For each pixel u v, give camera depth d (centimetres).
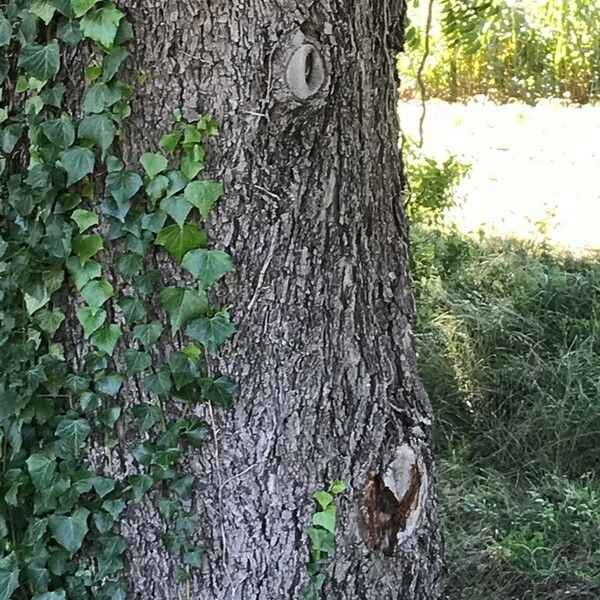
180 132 220
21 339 231
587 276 538
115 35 213
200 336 226
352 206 240
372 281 248
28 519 237
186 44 218
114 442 234
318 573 245
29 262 225
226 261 224
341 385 243
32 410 231
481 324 484
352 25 232
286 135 225
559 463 419
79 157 218
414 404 258
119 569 238
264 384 236
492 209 711
